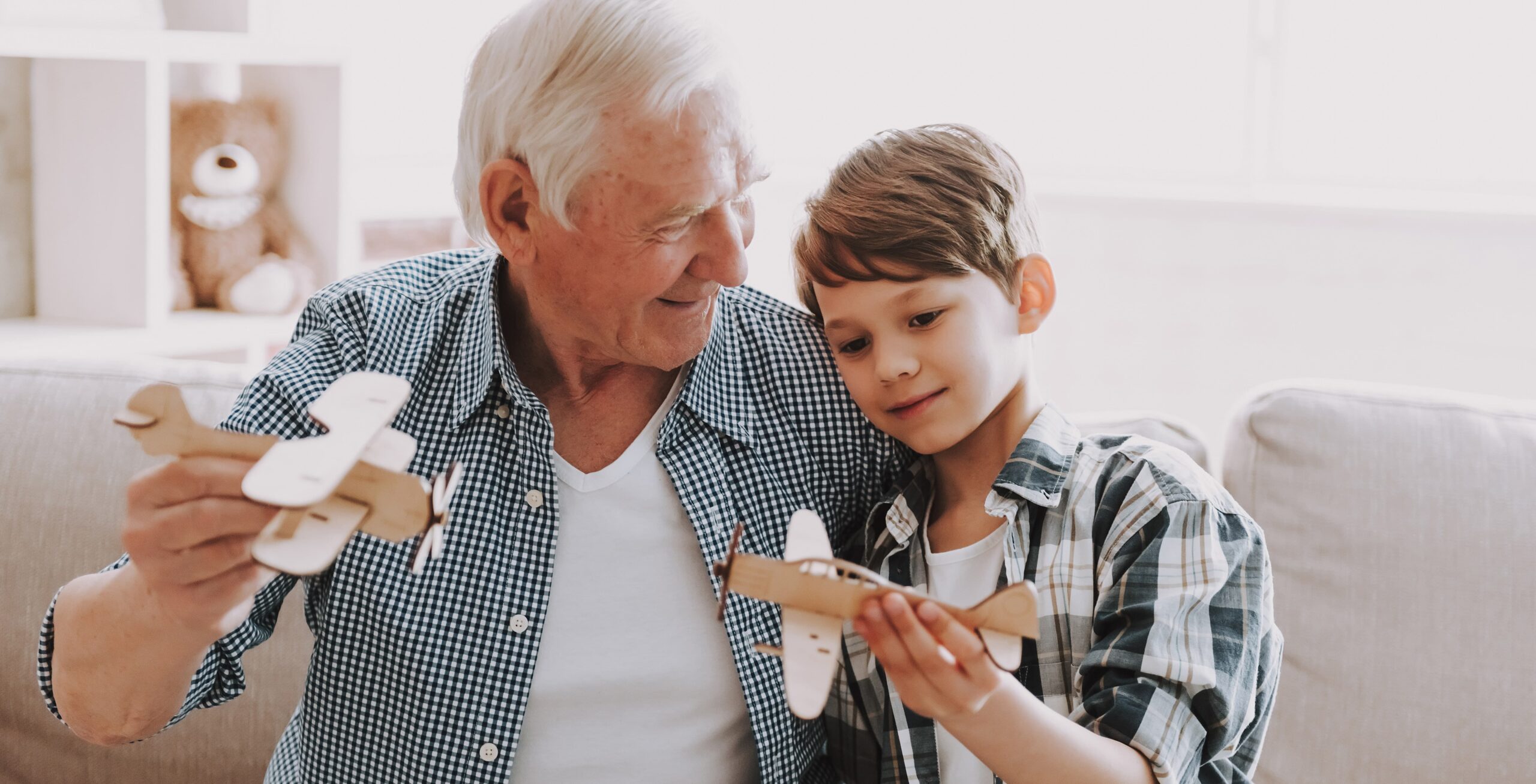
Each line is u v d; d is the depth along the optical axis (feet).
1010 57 10.77
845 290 3.17
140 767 4.12
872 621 2.24
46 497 4.16
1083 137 10.62
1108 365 10.23
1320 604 3.98
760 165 3.02
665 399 3.33
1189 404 10.00
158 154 6.49
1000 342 3.19
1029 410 3.40
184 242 7.25
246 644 3.29
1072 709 3.14
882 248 3.07
